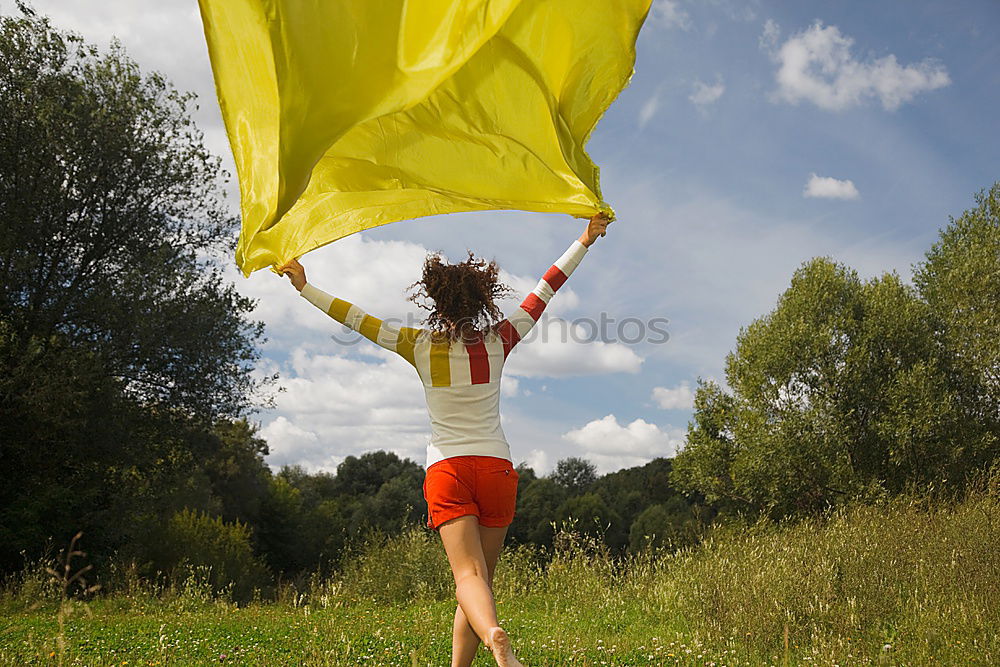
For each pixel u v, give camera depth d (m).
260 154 2.54
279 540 46.12
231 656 4.86
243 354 19.17
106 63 18.17
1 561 15.15
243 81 2.49
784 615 5.97
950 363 21.97
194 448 19.42
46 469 16.92
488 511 2.89
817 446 21.83
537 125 3.18
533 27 3.10
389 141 3.12
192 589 10.05
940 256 23.69
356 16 2.43
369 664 4.50
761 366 23.55
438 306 2.98
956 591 6.21
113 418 16.84
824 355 22.72
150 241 18.62
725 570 7.21
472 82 3.07
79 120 17.06
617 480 66.50
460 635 3.05
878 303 22.75
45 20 17.47
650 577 9.16
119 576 12.59
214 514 40.06
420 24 2.49
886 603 6.11
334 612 7.88
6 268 16.47
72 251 17.81
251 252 3.13
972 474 19.14
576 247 3.27
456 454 2.86
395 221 3.30
